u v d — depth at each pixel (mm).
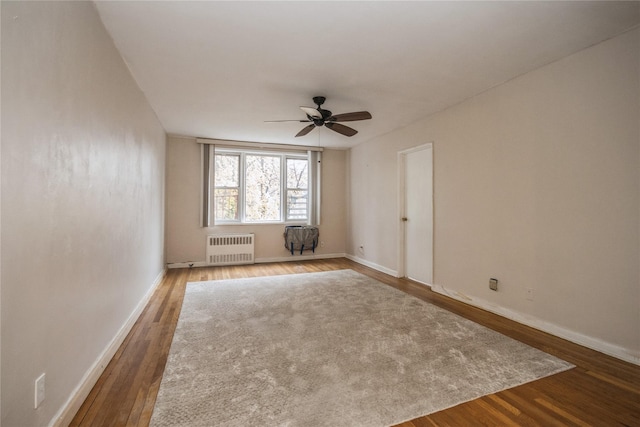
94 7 1840
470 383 1847
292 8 1883
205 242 5527
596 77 2283
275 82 2994
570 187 2447
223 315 3000
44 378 1300
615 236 2186
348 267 5461
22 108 1128
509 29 2111
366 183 5652
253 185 5945
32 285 1208
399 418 1535
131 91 2746
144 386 1795
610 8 1884
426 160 4215
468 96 3359
